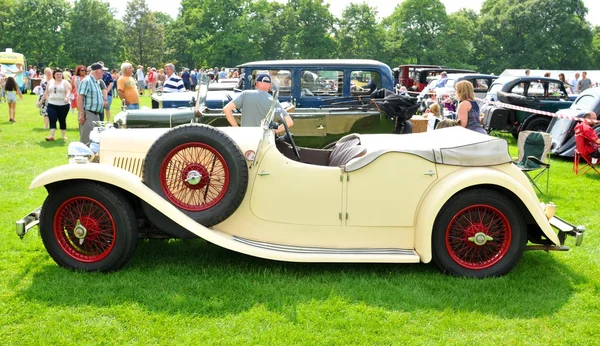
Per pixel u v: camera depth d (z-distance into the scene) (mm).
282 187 4340
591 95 10852
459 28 76938
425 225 4262
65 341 3277
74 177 4082
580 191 7910
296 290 4066
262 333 3408
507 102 12977
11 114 15516
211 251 4930
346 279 4293
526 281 4359
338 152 4945
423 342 3359
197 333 3395
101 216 4258
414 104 7598
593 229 5996
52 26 77812
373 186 4348
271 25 72750
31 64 76438
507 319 3701
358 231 4406
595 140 8859
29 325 3461
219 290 4023
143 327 3471
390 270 4547
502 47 79312
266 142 4340
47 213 4254
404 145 4527
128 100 10828
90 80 8898
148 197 4090
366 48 76250
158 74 30969
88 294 3910
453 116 13641
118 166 4566
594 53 80875
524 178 4523
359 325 3564
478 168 4391
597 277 4508
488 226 4395
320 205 4355
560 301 3990
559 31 76812
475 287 4191
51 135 11891
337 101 9289
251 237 4406
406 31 75750
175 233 4297
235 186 4188
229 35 70438
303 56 73125
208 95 9359
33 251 4891
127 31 84375
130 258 4320
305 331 3447
